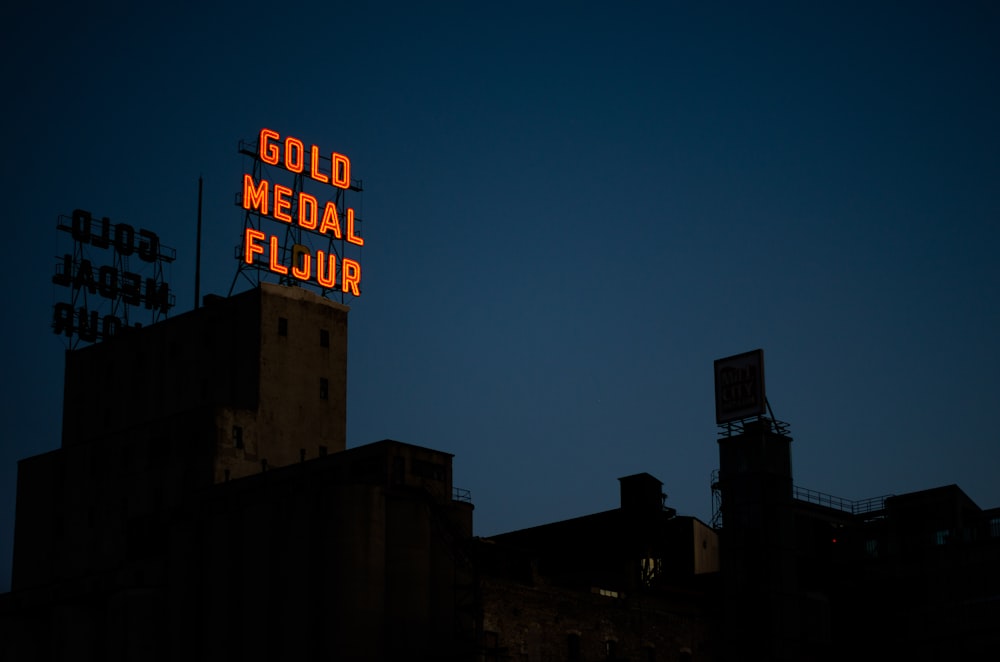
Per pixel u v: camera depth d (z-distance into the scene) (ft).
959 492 366.22
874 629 362.53
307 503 316.60
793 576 346.33
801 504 374.22
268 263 403.34
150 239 445.78
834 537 380.17
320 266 411.34
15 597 378.32
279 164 414.82
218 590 329.72
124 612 342.64
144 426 386.11
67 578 384.06
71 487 402.31
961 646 347.77
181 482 369.09
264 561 321.32
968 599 350.43
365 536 308.19
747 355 360.28
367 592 304.50
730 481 352.49
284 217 409.49
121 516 383.04
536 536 399.65
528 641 312.50
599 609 331.77
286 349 390.01
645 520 380.58
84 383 428.56
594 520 388.98
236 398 385.09
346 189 429.38
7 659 373.81
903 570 364.38
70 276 427.74
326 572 306.55
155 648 339.16
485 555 316.60
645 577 375.45
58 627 362.33
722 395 362.33
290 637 309.01
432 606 312.91
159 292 441.68
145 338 415.85
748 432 353.31
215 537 335.47
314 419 390.01
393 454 322.55
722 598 348.38
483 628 304.09
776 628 338.34
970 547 355.15
